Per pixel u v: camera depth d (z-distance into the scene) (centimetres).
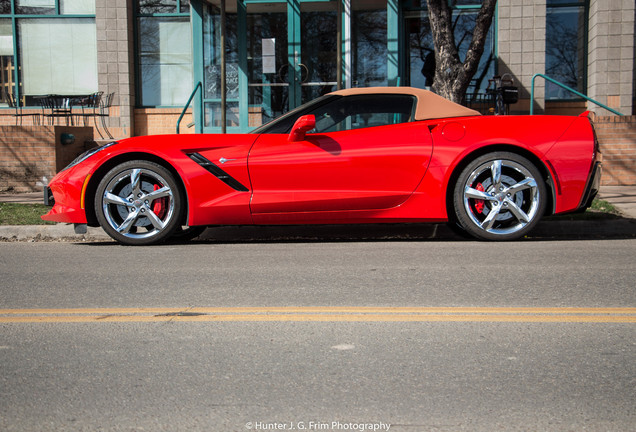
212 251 632
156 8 1449
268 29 1344
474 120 644
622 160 1129
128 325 384
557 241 670
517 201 644
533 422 257
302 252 618
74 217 665
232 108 1360
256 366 318
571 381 296
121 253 627
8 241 742
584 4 1361
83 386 296
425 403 274
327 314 400
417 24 1366
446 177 635
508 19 1306
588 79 1355
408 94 664
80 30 1464
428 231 735
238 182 643
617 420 258
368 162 636
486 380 298
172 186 652
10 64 1479
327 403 275
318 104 668
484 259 563
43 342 357
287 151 642
